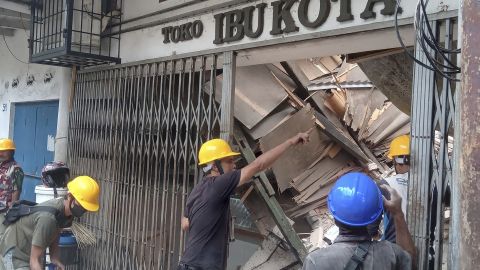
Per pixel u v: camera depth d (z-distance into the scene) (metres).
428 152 3.13
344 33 3.79
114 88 6.28
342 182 2.44
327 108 7.31
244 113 6.04
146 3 5.95
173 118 5.35
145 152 5.68
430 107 3.13
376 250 2.28
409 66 4.48
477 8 1.52
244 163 5.88
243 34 4.68
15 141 9.86
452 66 2.62
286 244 5.62
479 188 1.50
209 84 5.29
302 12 4.13
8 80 10.03
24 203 3.65
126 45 6.26
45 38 6.79
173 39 5.50
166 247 5.25
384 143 7.59
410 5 3.39
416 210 3.16
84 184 3.54
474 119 1.52
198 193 3.79
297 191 6.48
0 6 7.00
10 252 3.52
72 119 7.09
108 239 6.12
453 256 1.69
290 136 6.22
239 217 6.77
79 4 6.33
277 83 6.45
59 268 3.87
